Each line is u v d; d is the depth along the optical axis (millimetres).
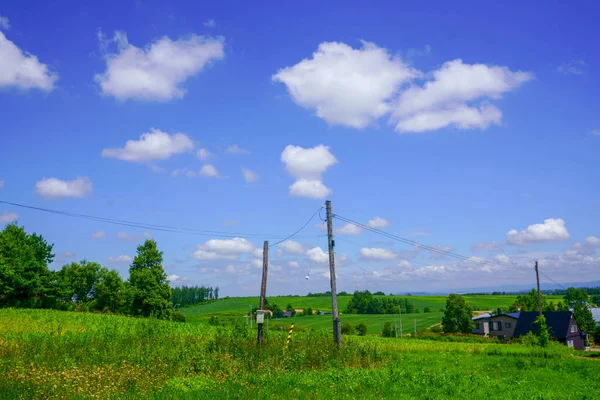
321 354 24500
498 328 80250
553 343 44312
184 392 15047
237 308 158875
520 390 18047
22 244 75250
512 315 79312
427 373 21078
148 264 69625
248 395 14570
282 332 34719
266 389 15719
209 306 166625
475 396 16266
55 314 52375
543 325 45000
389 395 15719
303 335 32812
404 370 22047
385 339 54562
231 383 16781
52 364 18406
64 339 25188
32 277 72000
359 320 119812
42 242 80062
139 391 15000
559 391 18359
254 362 21812
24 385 14250
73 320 47531
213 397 14219
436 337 70938
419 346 43938
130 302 66938
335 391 15883
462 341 68125
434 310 146000
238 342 25016
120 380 16125
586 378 22766
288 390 15703
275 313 133250
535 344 45469
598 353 42688
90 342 23875
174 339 27641
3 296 67688
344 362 24250
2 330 38906
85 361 19641
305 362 22906
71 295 81250
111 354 21047
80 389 14422
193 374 19062
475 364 28562
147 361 20062
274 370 20484
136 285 67438
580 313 85562
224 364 20719
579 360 31312
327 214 31312
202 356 21250
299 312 142375
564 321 69875
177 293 172750
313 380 17984
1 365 17266
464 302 86875
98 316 53625
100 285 81875
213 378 18328
